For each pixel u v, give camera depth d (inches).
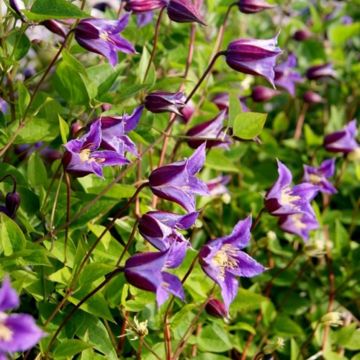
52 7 31.4
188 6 36.0
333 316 38.1
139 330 32.6
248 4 39.8
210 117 40.6
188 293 37.5
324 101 54.9
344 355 42.5
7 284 24.6
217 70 46.2
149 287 29.3
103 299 32.0
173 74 44.3
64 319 32.4
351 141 45.0
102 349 32.4
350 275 43.2
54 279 32.0
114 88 38.2
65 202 34.4
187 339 34.2
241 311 40.4
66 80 34.9
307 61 58.5
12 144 36.6
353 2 62.7
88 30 33.2
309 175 42.5
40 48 38.1
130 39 42.2
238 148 45.6
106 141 32.1
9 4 33.9
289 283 42.6
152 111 34.5
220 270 31.9
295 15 61.8
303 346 39.3
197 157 31.6
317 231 43.9
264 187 48.0
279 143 51.8
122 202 38.9
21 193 34.5
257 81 53.8
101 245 34.1
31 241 34.0
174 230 30.8
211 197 40.9
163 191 31.5
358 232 49.8
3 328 24.8
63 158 31.0
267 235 40.1
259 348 39.5
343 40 57.9
